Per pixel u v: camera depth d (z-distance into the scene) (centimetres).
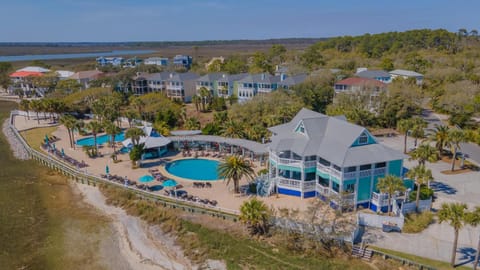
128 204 4422
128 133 5766
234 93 10269
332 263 3091
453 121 7212
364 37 18150
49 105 8644
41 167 5938
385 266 2977
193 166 5706
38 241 3709
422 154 4134
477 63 11988
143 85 11456
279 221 3534
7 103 12381
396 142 6425
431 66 12225
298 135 4588
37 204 4569
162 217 4062
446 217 2858
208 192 4584
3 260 3375
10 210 4394
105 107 8569
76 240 3725
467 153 5688
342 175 3772
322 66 13200
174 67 16762
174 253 3444
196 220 3944
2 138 7719
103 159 6097
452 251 3128
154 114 8688
